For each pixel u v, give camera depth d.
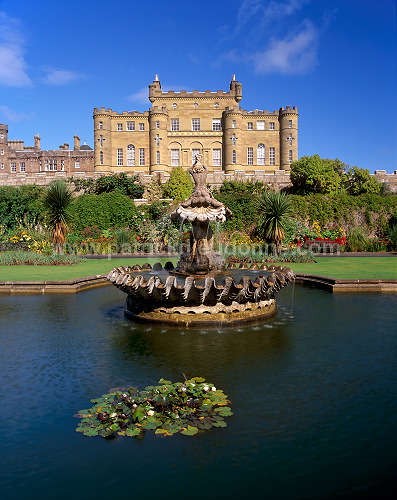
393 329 8.05
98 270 16.83
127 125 54.28
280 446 3.87
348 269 16.88
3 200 33.12
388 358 6.35
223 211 9.93
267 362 6.16
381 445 3.89
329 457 3.69
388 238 29.73
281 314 9.41
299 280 14.32
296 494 3.21
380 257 23.47
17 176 40.31
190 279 7.85
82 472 3.51
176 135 54.56
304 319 8.92
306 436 4.05
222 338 7.46
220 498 3.18
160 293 8.03
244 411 4.55
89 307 10.25
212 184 38.66
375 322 8.61
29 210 32.97
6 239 26.89
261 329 8.11
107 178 39.22
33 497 3.22
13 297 11.59
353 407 4.67
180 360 6.26
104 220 32.34
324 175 37.00
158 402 4.53
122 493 3.25
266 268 11.09
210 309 8.20
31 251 23.73
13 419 4.45
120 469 3.55
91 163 62.00
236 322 8.22
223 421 4.31
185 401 4.61
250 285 8.09
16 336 7.67
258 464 3.59
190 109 55.12
